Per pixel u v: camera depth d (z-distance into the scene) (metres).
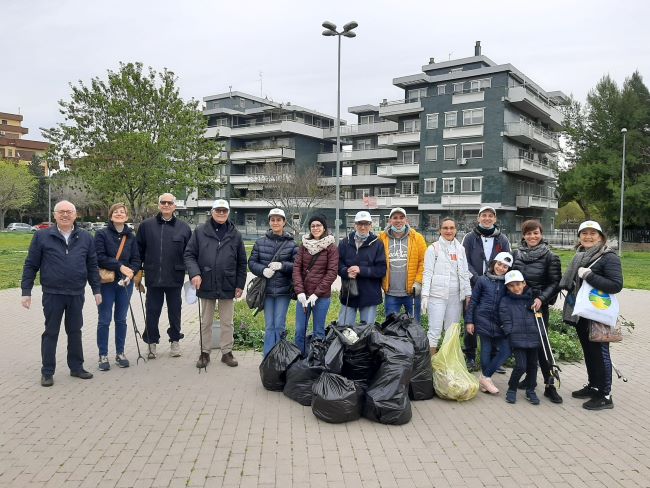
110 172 22.84
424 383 6.03
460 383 5.99
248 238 59.84
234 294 7.32
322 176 61.44
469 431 5.15
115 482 4.04
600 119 48.72
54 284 6.36
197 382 6.54
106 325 7.05
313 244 6.79
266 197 53.09
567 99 52.59
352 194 63.22
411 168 53.22
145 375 6.82
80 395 6.00
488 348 6.38
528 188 52.09
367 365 5.67
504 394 6.37
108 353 7.88
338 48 24.78
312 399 5.47
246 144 68.44
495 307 6.28
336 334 5.84
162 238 7.47
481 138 47.69
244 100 72.12
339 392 5.29
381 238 7.32
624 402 6.11
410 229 7.31
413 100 53.44
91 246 6.74
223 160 29.02
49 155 23.88
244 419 5.35
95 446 4.66
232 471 4.23
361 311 7.12
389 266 7.23
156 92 24.09
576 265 6.11
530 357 6.07
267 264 7.03
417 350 6.03
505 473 4.27
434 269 7.00
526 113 51.12
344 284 7.06
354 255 7.02
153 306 7.57
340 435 4.98
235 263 7.31
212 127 66.44
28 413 5.43
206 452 4.57
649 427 5.31
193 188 25.36
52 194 75.44
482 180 47.72
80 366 6.70
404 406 5.30
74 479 4.08
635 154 46.59
